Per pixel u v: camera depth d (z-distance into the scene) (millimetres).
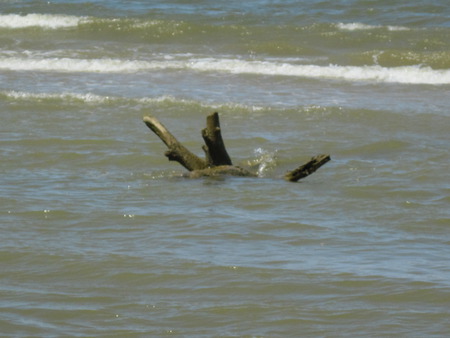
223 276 16625
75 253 17891
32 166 26250
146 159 27547
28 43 52688
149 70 45656
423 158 28156
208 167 25484
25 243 18531
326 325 14500
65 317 14727
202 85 42125
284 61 50219
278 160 28016
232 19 60094
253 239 19094
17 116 33844
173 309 15117
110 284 16281
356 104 38031
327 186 24281
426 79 45188
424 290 15828
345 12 62375
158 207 21578
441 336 14000
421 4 64062
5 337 13820
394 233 19797
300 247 18547
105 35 55844
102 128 32156
